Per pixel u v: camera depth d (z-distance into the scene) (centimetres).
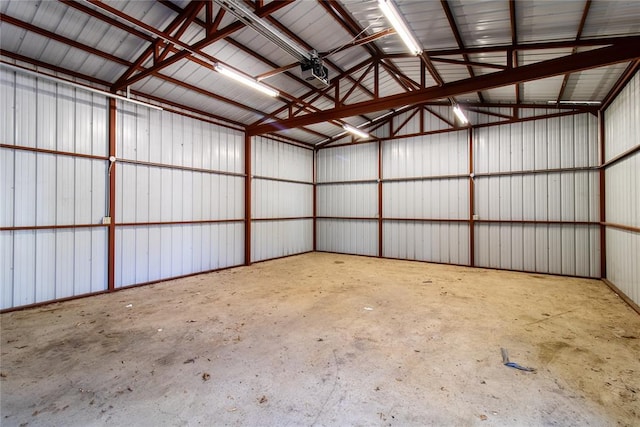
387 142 977
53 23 432
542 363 312
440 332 389
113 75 558
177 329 399
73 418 232
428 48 536
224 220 798
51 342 359
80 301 520
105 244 577
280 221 987
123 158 596
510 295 555
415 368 304
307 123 707
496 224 803
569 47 466
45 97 505
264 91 579
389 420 231
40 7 405
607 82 565
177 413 238
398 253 959
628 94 522
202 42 420
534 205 755
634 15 387
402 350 341
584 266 698
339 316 448
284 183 1002
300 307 488
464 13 426
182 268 704
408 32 385
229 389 269
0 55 458
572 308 482
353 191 1048
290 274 736
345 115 643
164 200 669
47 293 507
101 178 571
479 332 389
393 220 967
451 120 865
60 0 394
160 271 662
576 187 707
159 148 660
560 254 725
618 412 238
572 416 234
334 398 256
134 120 618
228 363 313
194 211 729
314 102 778
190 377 287
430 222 902
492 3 396
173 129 687
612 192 616
